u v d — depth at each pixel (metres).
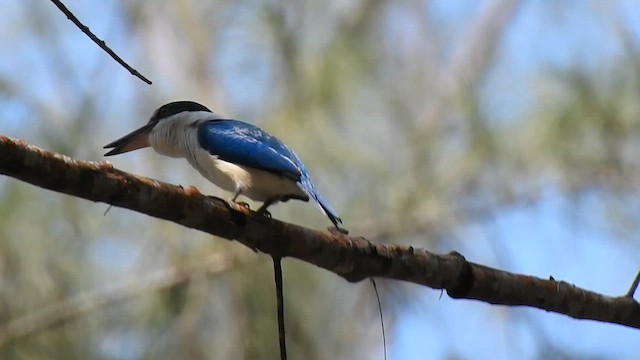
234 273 8.51
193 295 8.41
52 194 8.45
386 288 9.29
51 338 8.16
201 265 8.46
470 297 6.79
